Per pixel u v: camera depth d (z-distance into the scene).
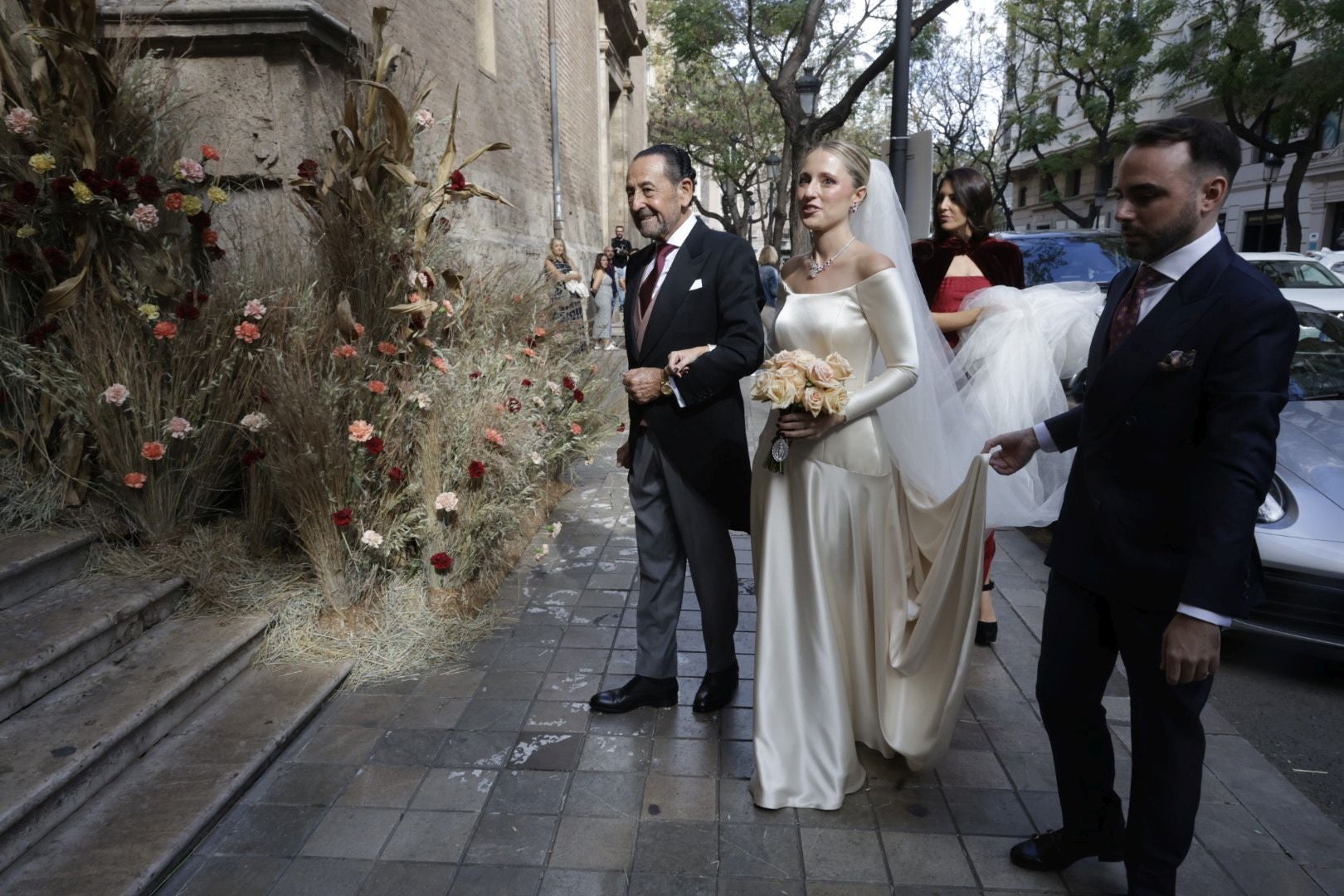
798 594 2.72
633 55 21.52
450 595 4.03
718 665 3.23
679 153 2.92
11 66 3.42
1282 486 3.73
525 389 5.02
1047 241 7.30
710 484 2.94
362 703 3.28
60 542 3.35
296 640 3.52
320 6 4.77
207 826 2.54
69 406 3.51
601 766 2.89
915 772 2.89
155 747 2.84
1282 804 2.75
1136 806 2.11
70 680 2.94
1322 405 4.40
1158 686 2.02
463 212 7.89
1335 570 3.38
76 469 3.51
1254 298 1.80
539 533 5.27
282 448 3.50
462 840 2.52
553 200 12.81
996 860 2.46
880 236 2.81
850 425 2.66
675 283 2.92
